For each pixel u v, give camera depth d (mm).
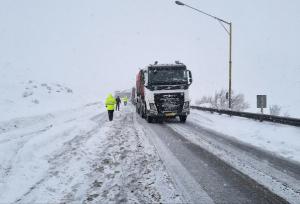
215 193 5477
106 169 6961
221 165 7383
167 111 16594
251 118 16953
